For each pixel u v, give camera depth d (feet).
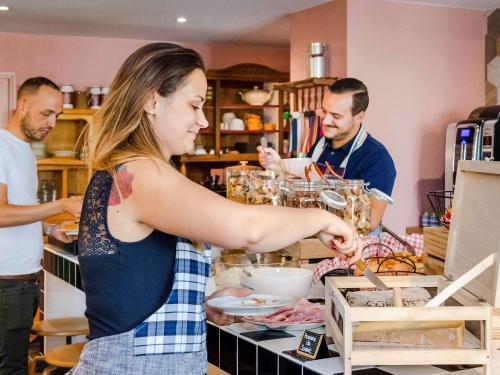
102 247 4.46
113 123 4.57
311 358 5.56
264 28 22.40
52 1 18.19
